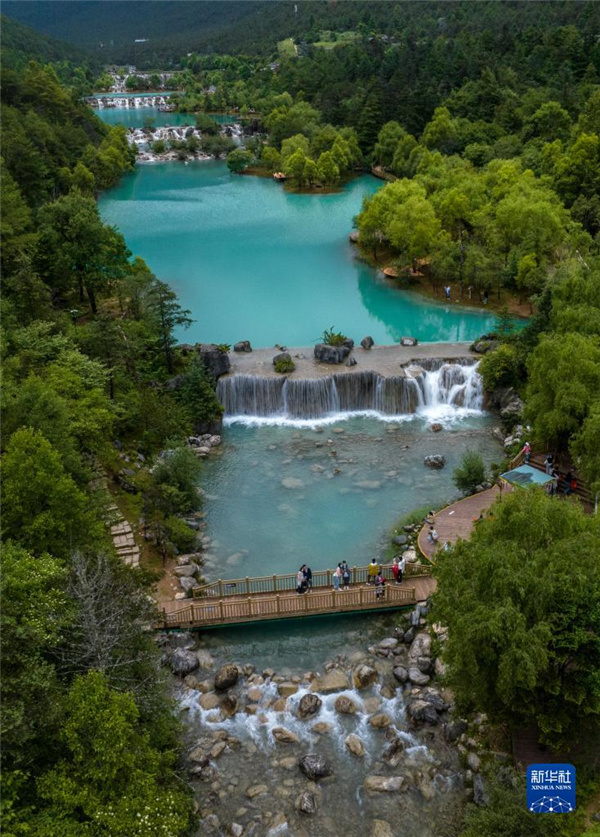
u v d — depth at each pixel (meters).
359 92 176.12
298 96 198.62
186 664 33.53
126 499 44.84
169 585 38.62
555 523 27.59
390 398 58.66
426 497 47.03
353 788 27.62
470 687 25.34
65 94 150.38
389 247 97.94
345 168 145.12
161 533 40.88
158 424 51.44
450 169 109.19
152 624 33.53
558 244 81.94
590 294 54.19
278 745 29.64
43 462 30.42
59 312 58.25
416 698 31.25
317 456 52.50
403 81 160.62
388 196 91.62
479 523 30.52
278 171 153.50
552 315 55.28
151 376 57.44
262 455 52.81
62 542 30.06
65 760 21.78
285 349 64.75
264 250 100.88
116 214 121.19
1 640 20.83
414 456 52.09
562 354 43.69
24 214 69.88
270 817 26.50
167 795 22.00
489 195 96.38
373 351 63.94
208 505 46.84
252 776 28.23
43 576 23.80
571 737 25.42
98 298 73.38
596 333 48.78
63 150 124.69
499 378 57.62
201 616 35.94
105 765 20.83
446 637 32.69
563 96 133.25
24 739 20.02
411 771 28.11
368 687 32.47
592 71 146.62
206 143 180.88
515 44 179.75
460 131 133.38
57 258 66.19
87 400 43.09
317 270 92.50
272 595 37.69
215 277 90.00
